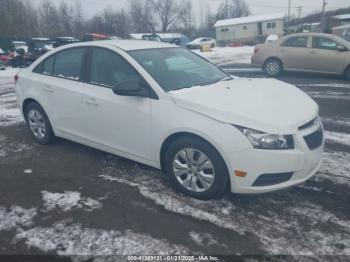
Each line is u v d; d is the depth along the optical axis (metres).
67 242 2.87
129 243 2.84
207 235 2.92
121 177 4.00
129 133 3.83
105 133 4.11
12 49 26.72
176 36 44.47
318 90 8.89
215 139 3.11
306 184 3.75
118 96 3.85
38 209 3.37
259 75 12.03
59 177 4.05
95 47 4.29
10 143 5.27
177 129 3.34
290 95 3.73
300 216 3.17
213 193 3.33
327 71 10.62
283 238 2.86
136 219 3.16
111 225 3.08
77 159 4.56
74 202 3.48
